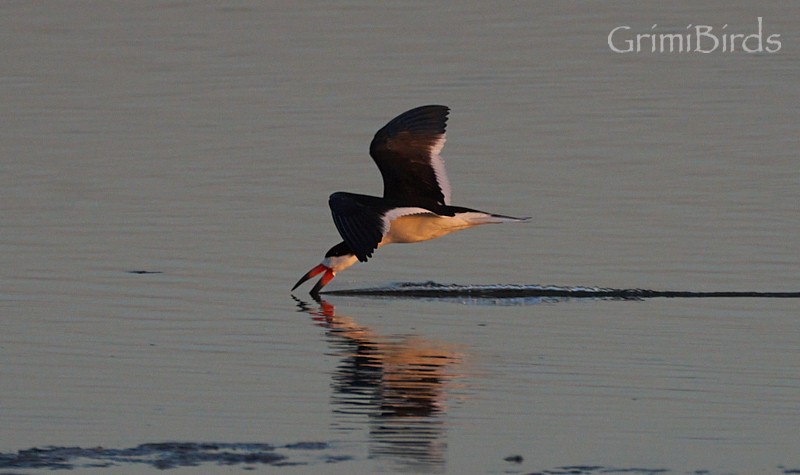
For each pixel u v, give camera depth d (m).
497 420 11.34
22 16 31.69
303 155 22.38
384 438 10.89
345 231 13.27
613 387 12.33
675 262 17.11
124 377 12.59
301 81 26.88
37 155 22.47
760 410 11.66
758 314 15.02
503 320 14.89
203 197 20.20
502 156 22.06
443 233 14.74
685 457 10.42
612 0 32.53
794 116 24.19
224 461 10.32
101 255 17.39
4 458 10.36
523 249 17.75
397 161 15.07
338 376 12.67
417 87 26.30
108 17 31.69
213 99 25.83
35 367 12.91
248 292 15.98
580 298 15.85
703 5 31.95
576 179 20.86
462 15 31.42
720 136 23.06
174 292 15.86
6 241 17.95
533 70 27.39
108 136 23.59
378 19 31.30
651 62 27.88
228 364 13.06
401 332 14.34
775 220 18.81
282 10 32.16
